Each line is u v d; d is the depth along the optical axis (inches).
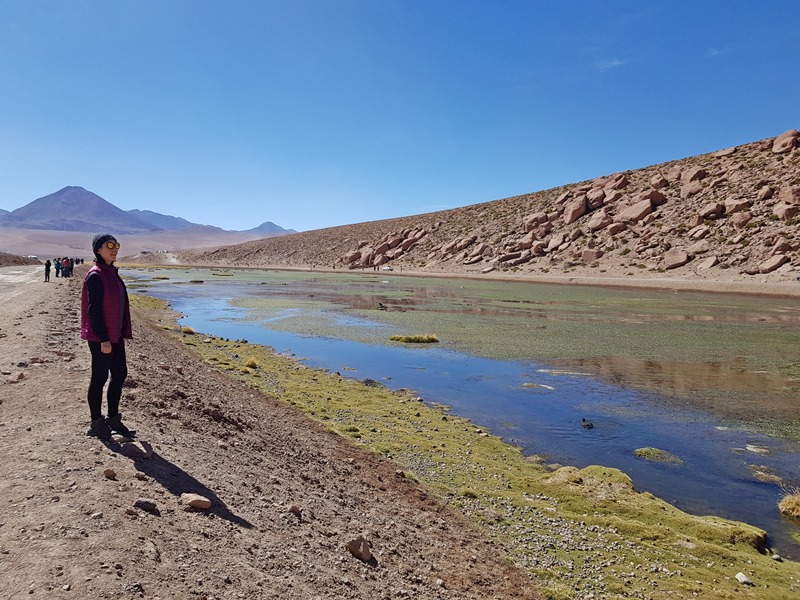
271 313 1633.9
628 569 300.2
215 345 969.5
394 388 748.6
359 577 219.0
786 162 3341.5
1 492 189.0
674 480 454.9
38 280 1756.9
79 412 293.6
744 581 292.8
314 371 821.2
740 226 2928.2
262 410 515.2
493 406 669.3
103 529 171.6
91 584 141.3
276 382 706.2
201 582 161.2
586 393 735.1
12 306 884.6
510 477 436.5
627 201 3846.0
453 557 285.3
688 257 2896.2
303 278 3846.0
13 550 152.3
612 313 1637.6
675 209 3484.3
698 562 314.5
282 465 345.4
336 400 640.4
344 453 438.3
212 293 2420.0
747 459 504.7
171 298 2140.7
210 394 476.4
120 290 254.7
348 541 245.3
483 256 4165.8
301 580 190.5
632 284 2723.9
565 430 581.6
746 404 686.5
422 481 410.9
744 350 1043.3
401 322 1437.0
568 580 283.3
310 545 227.5
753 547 340.8
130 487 210.4
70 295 1162.0
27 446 235.6
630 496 405.4
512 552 310.8
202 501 213.5
